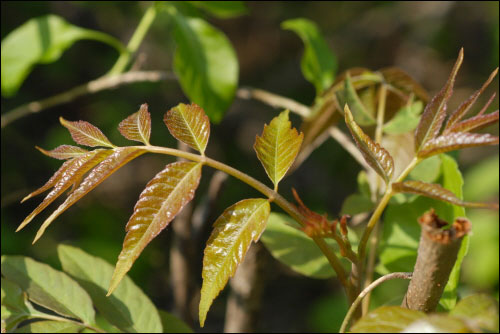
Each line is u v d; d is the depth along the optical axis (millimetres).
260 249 746
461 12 2609
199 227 922
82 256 673
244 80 2846
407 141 720
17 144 2420
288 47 2982
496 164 1527
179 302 933
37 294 642
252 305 770
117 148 553
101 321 716
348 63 2633
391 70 740
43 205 542
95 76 2695
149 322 649
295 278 2283
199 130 552
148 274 2041
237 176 549
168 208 537
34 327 631
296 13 2984
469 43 2648
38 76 2592
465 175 1860
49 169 2453
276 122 552
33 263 654
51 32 1028
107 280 664
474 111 2252
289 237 705
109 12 2752
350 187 2375
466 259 1483
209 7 969
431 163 698
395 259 680
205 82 916
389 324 501
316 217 542
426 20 2523
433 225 519
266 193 549
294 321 2107
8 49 1021
